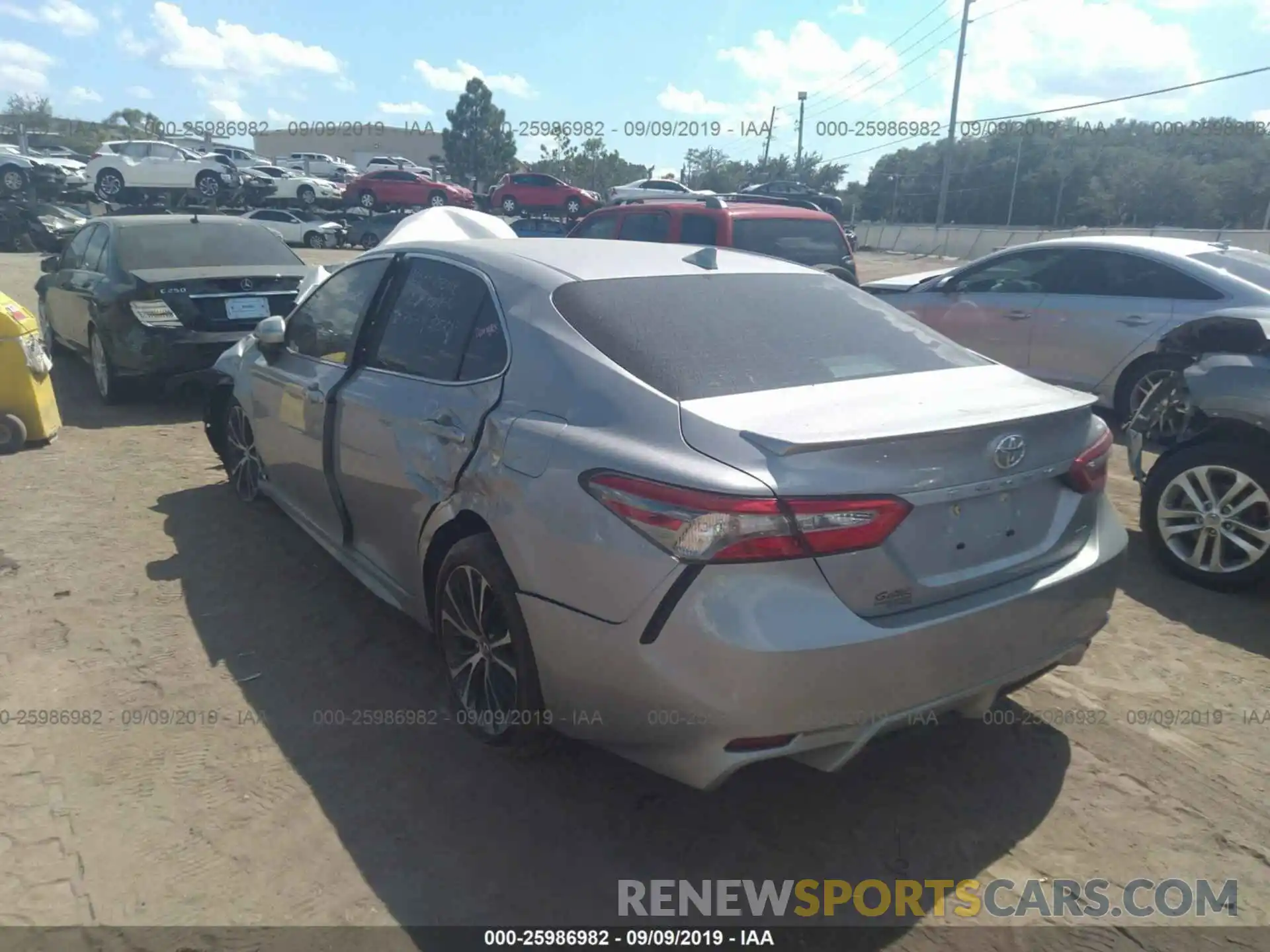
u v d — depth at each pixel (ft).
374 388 12.69
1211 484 15.53
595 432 9.30
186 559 16.16
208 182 102.17
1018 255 27.71
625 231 32.07
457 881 9.03
